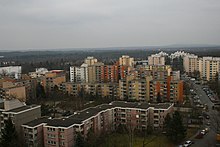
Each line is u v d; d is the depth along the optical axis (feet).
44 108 549.54
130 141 385.91
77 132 358.43
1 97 636.07
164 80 644.27
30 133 352.90
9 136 329.31
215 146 361.71
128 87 654.53
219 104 616.39
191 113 515.50
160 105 451.53
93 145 355.56
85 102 648.38
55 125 354.54
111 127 433.07
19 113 371.97
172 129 377.71
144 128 428.56
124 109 442.09
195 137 401.08
